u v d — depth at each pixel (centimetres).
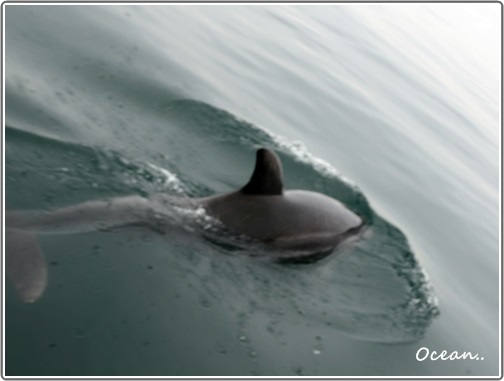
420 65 1938
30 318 566
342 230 844
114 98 1085
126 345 577
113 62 1191
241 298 690
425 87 1761
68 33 1230
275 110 1289
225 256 734
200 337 618
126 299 629
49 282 617
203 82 1266
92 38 1250
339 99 1450
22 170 793
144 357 572
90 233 695
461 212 1170
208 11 1705
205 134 1084
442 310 820
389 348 699
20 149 837
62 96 1020
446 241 1048
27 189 760
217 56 1434
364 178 1154
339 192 1041
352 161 1201
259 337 646
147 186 855
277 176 776
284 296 718
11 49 1093
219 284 695
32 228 668
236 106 1227
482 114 1744
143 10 1516
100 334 578
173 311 635
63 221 696
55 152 861
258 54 1535
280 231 771
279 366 620
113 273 654
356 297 764
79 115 984
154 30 1420
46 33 1195
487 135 1612
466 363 731
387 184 1166
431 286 859
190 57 1361
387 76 1731
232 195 782
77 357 545
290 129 1230
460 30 2623
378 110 1477
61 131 916
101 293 624
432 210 1134
